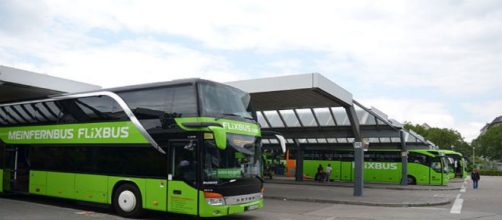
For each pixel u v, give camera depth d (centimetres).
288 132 2942
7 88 1880
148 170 1281
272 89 1852
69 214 1360
